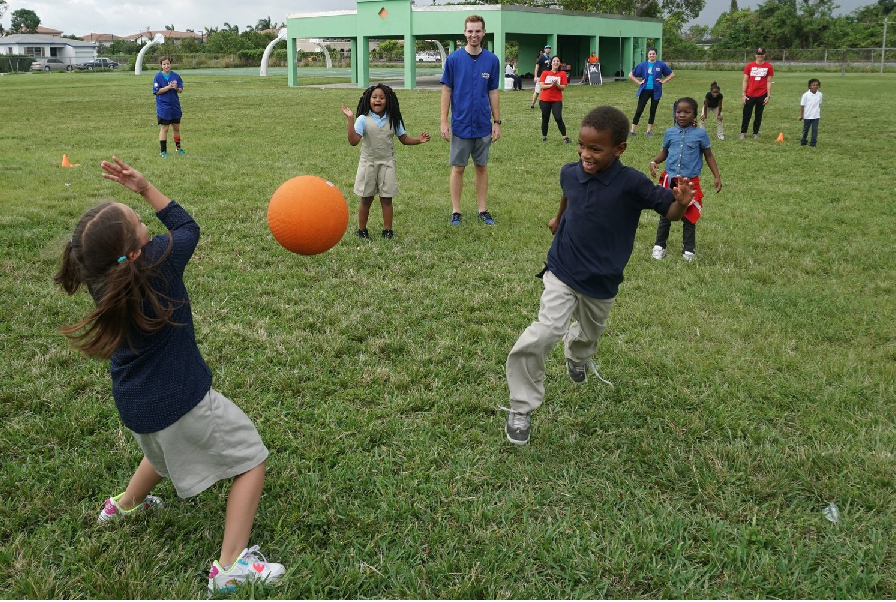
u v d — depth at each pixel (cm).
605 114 329
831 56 5591
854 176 1072
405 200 887
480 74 732
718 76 4191
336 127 1625
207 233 708
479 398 402
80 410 381
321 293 559
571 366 405
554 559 280
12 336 471
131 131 1549
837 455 343
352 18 3206
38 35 9544
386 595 264
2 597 258
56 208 802
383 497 314
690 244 663
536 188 977
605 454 352
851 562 276
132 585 261
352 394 405
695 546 288
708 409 391
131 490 294
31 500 311
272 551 286
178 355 258
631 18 3719
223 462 267
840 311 540
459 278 600
